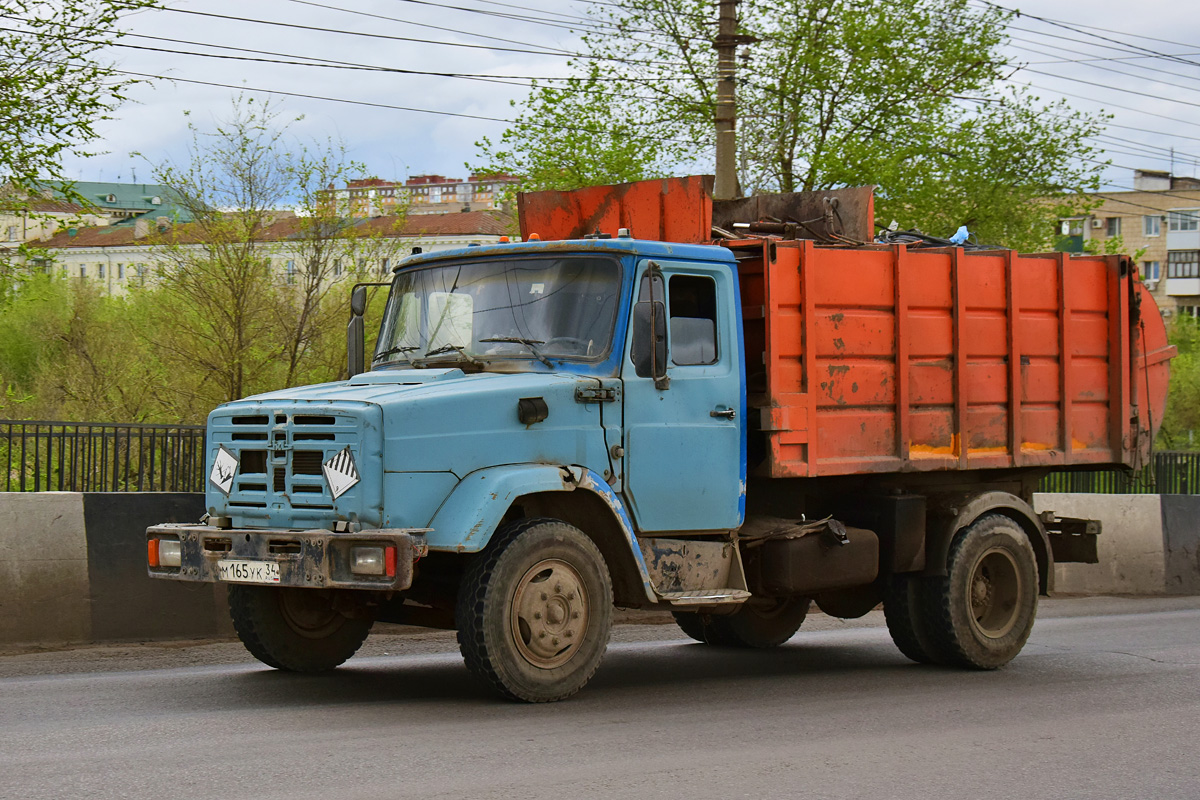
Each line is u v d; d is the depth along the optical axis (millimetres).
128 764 5551
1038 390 9820
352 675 8289
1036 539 9812
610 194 9141
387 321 8430
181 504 9695
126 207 73938
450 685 7914
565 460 7406
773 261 8367
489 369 7703
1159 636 11211
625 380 7672
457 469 7012
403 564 6562
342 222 20062
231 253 19281
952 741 6492
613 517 7574
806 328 8484
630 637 11086
